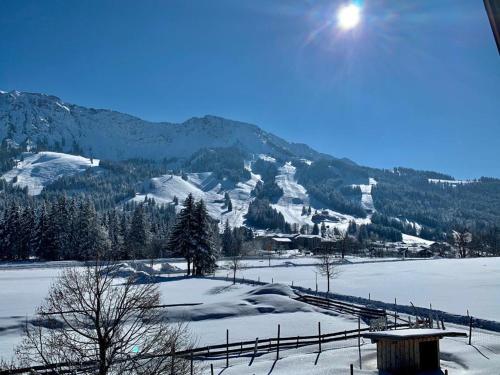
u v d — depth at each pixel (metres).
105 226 125.44
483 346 26.48
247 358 27.17
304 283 64.12
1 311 37.06
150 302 13.92
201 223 80.06
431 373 20.88
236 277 74.19
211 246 80.06
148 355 12.48
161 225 159.25
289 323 37.06
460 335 21.67
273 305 43.31
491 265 87.62
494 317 36.00
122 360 12.23
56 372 11.91
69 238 106.38
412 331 21.88
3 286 57.12
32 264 90.31
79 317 15.33
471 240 149.25
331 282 64.88
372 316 40.22
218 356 27.58
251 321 37.75
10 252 106.00
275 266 95.06
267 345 29.22
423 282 62.31
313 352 27.69
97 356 12.38
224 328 35.12
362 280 66.81
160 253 119.06
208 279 71.75
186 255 78.50
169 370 13.12
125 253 104.12
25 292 50.47
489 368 21.44
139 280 61.28
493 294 48.66
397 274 74.81
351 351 26.91
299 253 157.00
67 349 13.14
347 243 160.38
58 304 12.66
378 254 158.12
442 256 163.75
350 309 43.06
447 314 38.00
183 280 69.88
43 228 104.06
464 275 69.88
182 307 40.38
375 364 23.69
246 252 130.62
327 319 39.12
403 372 20.95
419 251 166.62
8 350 24.25
